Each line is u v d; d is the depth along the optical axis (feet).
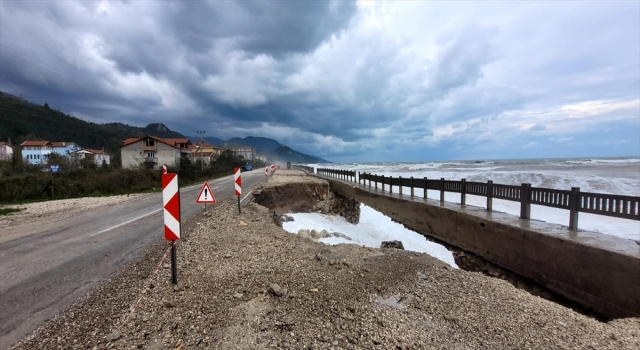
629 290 16.48
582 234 21.29
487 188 30.27
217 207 42.34
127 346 9.98
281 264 18.39
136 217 37.63
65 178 73.31
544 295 21.54
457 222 31.09
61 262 20.20
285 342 10.20
